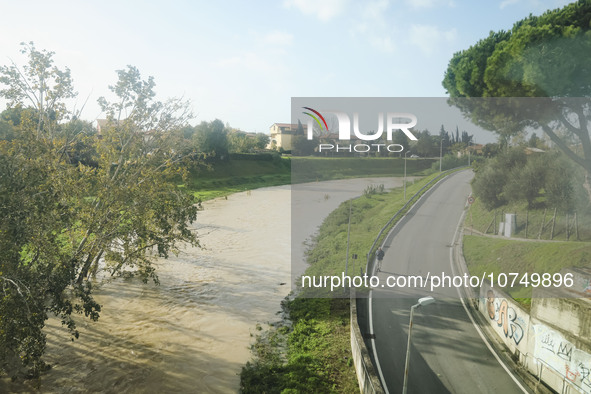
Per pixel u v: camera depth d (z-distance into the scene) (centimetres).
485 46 1916
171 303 2595
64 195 2239
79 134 2492
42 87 2262
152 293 2767
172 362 1895
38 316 1468
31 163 1822
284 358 1922
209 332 2202
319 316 2275
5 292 1448
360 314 2108
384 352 1780
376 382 1409
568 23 1638
